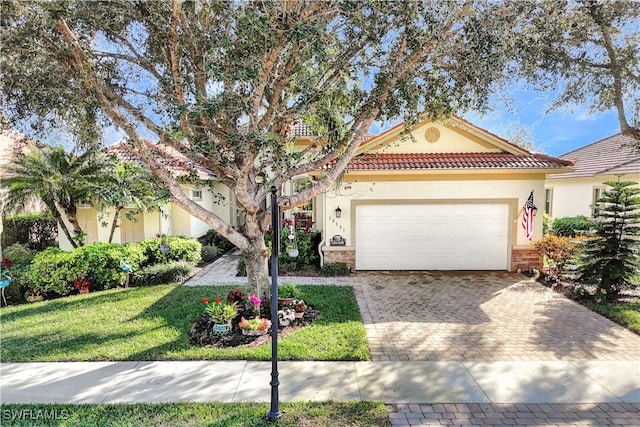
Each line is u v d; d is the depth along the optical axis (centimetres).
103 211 1362
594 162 2003
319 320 886
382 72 791
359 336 787
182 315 920
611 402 552
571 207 2048
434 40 736
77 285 1143
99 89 671
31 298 1107
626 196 1024
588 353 715
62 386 599
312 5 643
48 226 1739
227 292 1117
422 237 1411
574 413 526
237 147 722
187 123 722
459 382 607
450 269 1420
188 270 1326
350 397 563
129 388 591
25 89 693
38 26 625
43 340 777
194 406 542
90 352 716
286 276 1345
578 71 1002
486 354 712
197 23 734
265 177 871
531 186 1359
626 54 983
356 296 1105
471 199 1377
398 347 745
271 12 603
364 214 1407
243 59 660
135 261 1238
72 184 1323
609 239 1020
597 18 881
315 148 991
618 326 856
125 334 804
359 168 1302
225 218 2100
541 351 724
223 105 662
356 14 679
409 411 530
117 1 686
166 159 1029
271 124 795
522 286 1203
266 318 863
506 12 746
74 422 507
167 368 656
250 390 584
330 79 816
